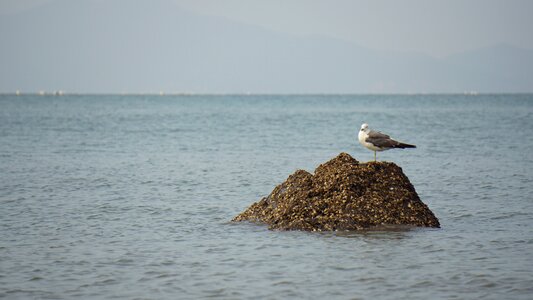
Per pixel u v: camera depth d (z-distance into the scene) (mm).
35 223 21438
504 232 19734
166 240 19062
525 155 41469
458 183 29531
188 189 28328
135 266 16469
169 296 14367
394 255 17156
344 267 16203
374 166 20875
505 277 15289
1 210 23578
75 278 15570
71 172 33938
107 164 37562
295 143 51656
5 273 15930
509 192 26984
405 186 20828
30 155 42969
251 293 14484
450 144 49938
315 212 20062
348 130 67375
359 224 19688
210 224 21172
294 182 21172
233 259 16984
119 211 23359
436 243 18297
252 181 30594
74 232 20141
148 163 37969
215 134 62344
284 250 17719
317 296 14258
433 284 14922
